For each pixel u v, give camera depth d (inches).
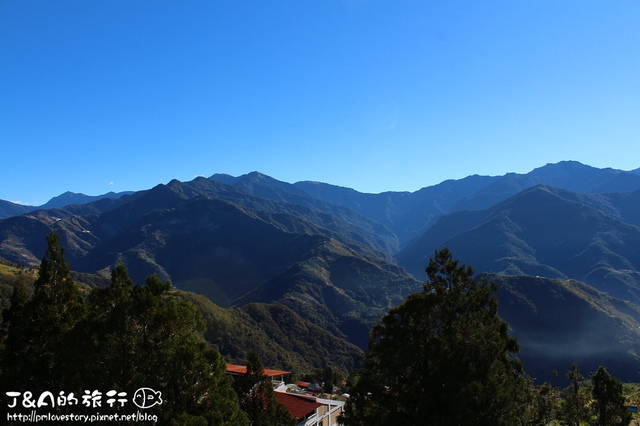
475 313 602.2
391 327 600.7
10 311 632.4
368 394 626.5
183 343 569.3
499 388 512.4
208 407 554.9
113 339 514.6
